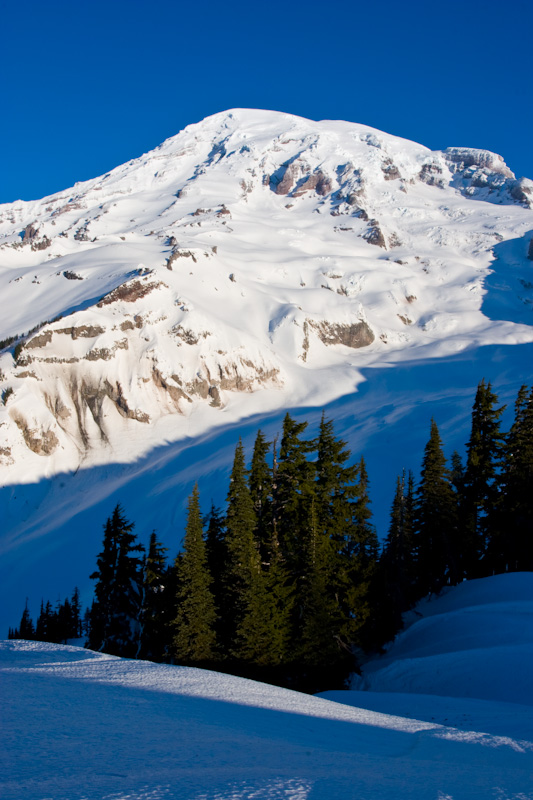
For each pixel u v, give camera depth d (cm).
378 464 9844
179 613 3041
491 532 4584
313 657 2975
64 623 6166
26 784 666
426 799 736
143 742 894
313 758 912
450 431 11100
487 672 2528
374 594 3644
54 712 1018
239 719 1141
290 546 3372
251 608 2936
